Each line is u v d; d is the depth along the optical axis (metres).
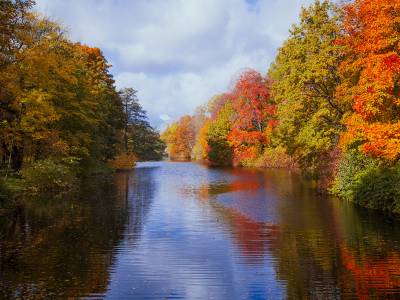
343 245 12.17
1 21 17.44
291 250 11.77
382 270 9.82
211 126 74.31
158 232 14.27
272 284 9.06
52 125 30.09
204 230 14.61
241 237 13.47
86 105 33.31
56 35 29.55
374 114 15.85
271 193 25.81
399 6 14.98
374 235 13.34
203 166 65.69
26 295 8.30
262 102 58.84
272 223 15.76
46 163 26.27
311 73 22.20
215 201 22.34
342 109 23.25
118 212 18.42
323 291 8.58
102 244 12.52
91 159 38.97
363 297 8.22
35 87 25.83
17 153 27.42
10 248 11.94
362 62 17.08
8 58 21.12
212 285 9.04
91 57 47.25
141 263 10.60
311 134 23.81
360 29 19.81
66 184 27.45
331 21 22.86
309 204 20.48
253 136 59.03
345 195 21.61
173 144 118.94
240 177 40.25
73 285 8.94
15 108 23.59
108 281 9.23
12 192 20.69
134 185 31.81
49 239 13.10
